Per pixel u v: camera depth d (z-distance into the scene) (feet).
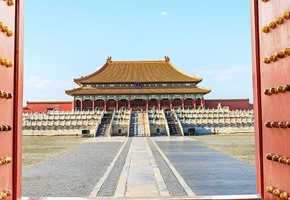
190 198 16.17
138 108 331.16
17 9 15.30
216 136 204.95
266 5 14.84
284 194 12.75
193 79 335.88
